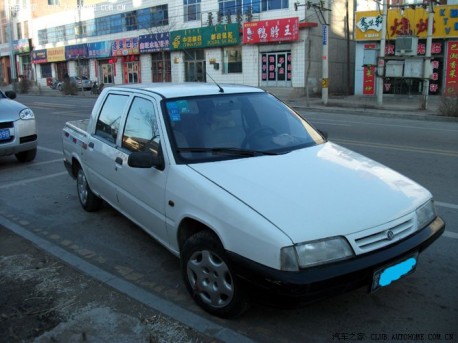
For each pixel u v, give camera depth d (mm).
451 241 4727
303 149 4074
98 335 3123
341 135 12125
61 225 5535
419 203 3438
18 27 59250
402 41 20016
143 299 3707
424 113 18391
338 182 3432
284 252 2824
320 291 2834
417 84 24750
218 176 3457
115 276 4125
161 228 3922
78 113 19516
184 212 3502
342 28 32406
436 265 4207
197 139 3898
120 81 42875
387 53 24953
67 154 6332
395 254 3059
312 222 2949
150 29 37906
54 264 4402
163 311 3518
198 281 3473
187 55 35594
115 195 4809
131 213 4535
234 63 32625
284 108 4719
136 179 4223
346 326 3307
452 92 19266
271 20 29125
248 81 31750
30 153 9250
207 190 3328
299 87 29203
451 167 8047
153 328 3279
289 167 3633
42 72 55438
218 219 3186
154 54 38938
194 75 35562
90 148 5336
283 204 3092
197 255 3459
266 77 30812
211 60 33594
